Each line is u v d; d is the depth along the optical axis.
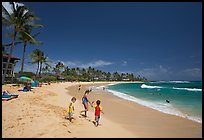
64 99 18.44
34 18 27.52
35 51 46.38
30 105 11.34
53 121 8.41
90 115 11.42
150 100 21.48
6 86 23.45
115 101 20.12
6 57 40.84
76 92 31.69
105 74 173.88
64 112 11.00
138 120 10.73
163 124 9.80
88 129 8.17
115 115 12.19
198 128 9.05
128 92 36.16
